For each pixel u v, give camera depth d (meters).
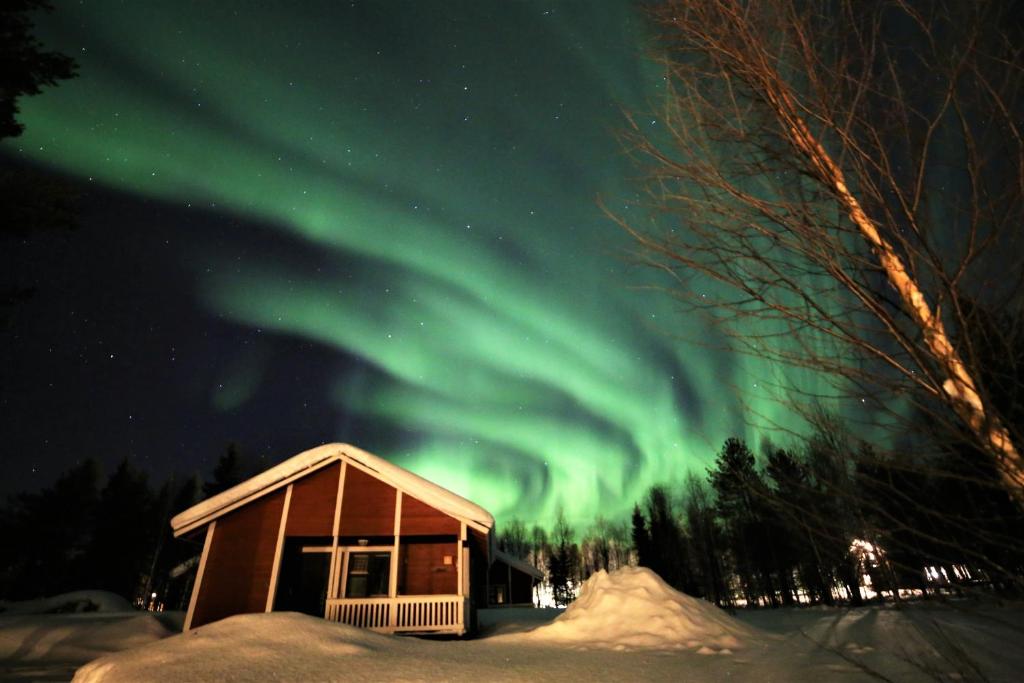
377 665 7.43
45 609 21.81
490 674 7.10
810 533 2.03
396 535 14.20
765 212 2.37
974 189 1.95
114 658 7.42
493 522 14.64
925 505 1.86
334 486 14.79
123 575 40.47
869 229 2.14
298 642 8.23
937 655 4.10
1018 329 1.80
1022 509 1.69
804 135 2.34
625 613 11.26
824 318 2.18
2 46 11.23
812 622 12.14
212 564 13.72
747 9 2.51
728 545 26.30
